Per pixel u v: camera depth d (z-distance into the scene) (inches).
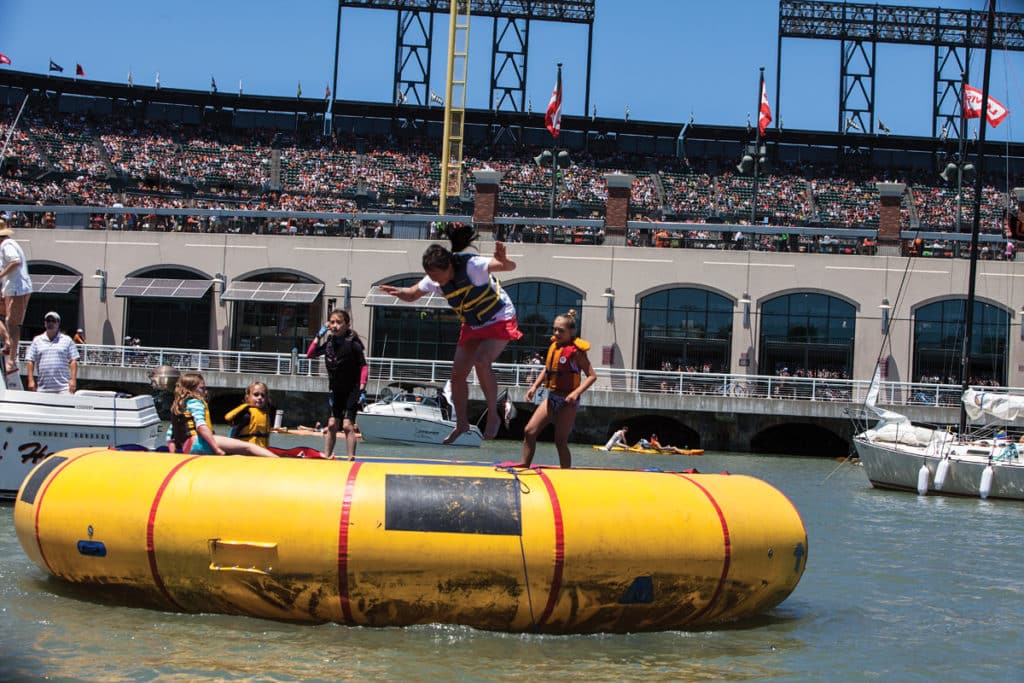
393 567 438.0
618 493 455.2
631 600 453.7
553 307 1966.0
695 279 1941.4
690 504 462.3
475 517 439.2
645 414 1748.3
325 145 3102.9
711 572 458.3
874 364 1914.4
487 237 1989.4
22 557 569.0
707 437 1750.7
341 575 438.6
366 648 431.2
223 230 2098.9
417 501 440.5
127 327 2034.9
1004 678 438.9
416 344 1991.9
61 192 2699.3
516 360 1959.9
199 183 2913.4
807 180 3112.7
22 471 695.1
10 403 687.1
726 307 1942.7
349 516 437.1
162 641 430.9
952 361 1907.0
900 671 442.0
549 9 3157.0
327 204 2785.4
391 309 1999.3
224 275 2021.4
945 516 968.9
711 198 3019.2
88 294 2038.6
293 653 422.3
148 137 3043.8
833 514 946.1
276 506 441.4
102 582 463.8
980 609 558.6
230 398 1850.4
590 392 1742.1
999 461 1157.1
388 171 3021.7
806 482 1254.9
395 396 1631.4
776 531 474.9
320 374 1795.0
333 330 522.6
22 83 3038.9
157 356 1803.6
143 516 449.4
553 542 440.1
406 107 3093.0
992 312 1902.1
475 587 442.0
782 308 1936.5
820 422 1723.7
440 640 445.1
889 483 1209.4
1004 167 3137.3
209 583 449.1
